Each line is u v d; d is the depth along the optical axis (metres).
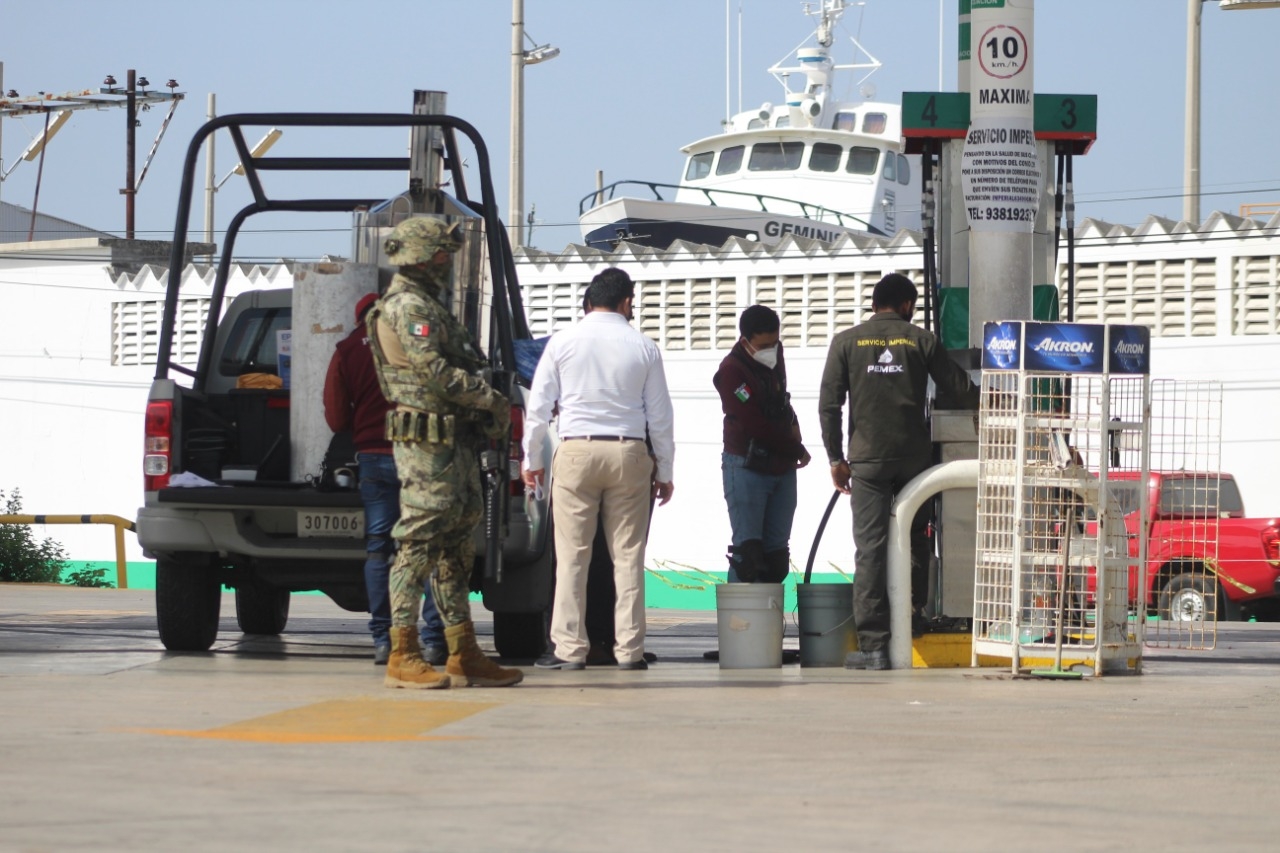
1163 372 60.12
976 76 21.39
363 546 20.64
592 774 10.61
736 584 20.27
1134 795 10.24
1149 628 33.28
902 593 20.20
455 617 17.02
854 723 13.73
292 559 21.23
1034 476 19.23
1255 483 58.84
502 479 19.17
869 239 65.12
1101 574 19.25
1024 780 10.71
